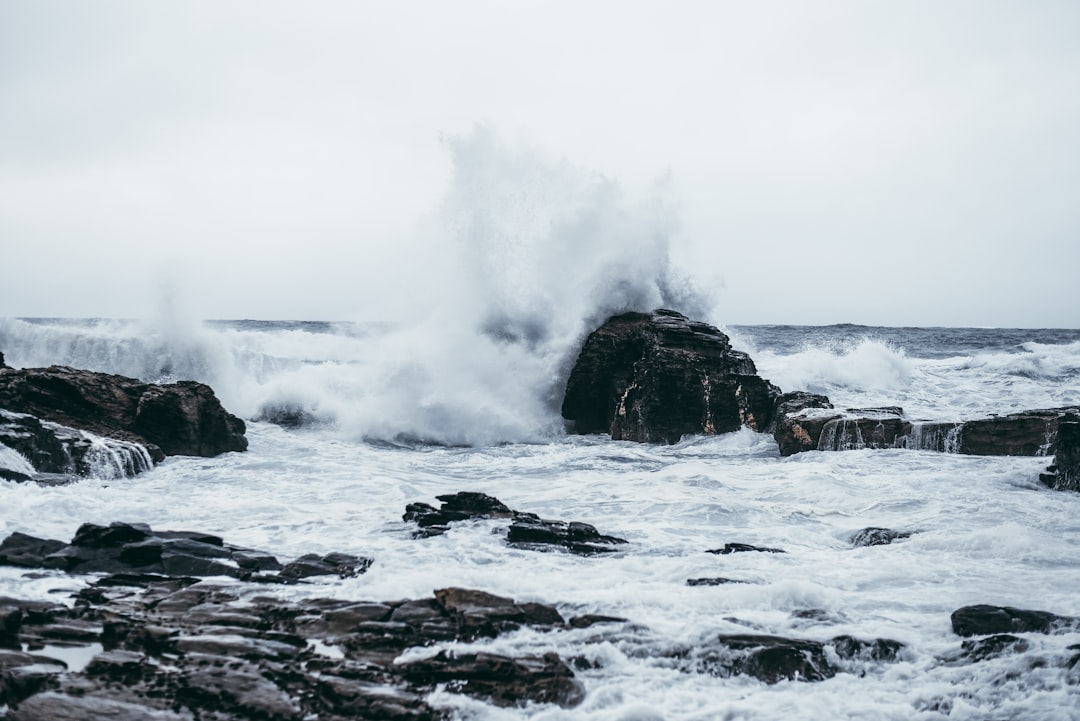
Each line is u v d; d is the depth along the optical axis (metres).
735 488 17.81
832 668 7.98
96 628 8.34
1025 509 14.97
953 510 15.02
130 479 17.62
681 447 24.03
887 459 20.36
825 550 12.57
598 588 10.19
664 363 24.92
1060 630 8.52
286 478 18.14
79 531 11.14
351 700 6.85
